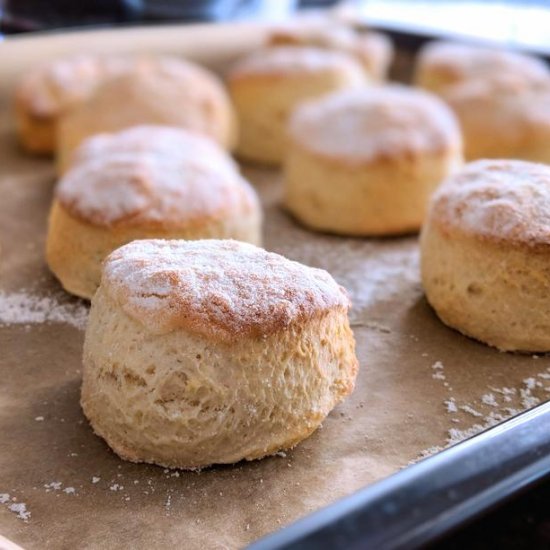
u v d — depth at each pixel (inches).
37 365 14.4
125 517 12.6
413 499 11.0
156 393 12.7
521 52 23.5
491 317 14.7
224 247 13.6
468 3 27.8
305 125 18.4
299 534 10.4
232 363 12.7
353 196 17.5
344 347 13.5
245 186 16.7
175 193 15.7
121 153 16.5
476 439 11.9
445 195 15.3
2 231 17.2
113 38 22.3
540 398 14.1
